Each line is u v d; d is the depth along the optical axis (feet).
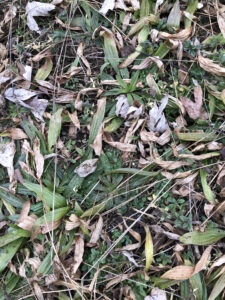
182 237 1.52
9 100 1.77
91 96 1.75
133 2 1.79
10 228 1.61
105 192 1.62
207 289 1.54
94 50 1.81
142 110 1.66
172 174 1.60
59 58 1.77
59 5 1.85
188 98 1.67
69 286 1.53
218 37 1.74
